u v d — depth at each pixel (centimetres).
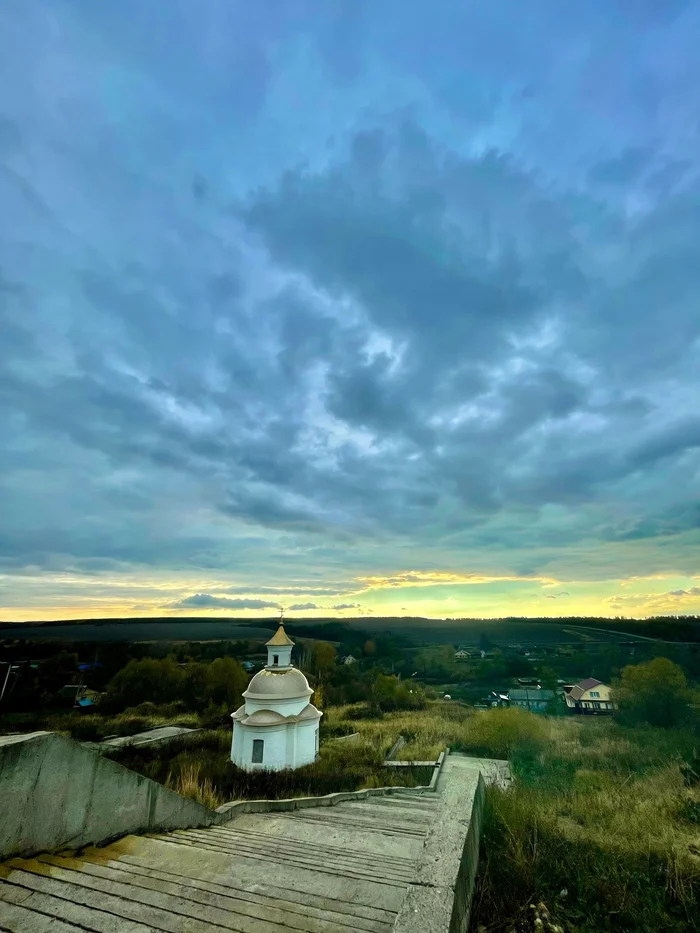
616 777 1105
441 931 275
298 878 452
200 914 362
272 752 2259
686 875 453
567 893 433
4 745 441
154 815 640
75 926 339
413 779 1605
